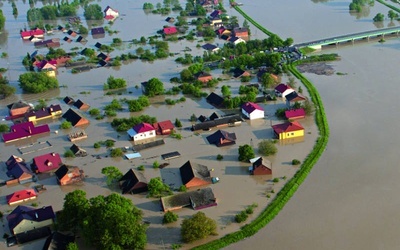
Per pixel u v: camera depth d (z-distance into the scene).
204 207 97.19
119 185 107.38
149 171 113.00
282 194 99.12
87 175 113.31
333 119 132.38
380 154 112.19
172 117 142.00
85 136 132.50
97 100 158.75
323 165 109.56
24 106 151.50
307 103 136.62
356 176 104.31
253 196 100.12
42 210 96.25
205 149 121.12
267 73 160.38
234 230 90.06
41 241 91.31
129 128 134.12
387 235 85.94
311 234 87.69
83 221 87.69
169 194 102.69
